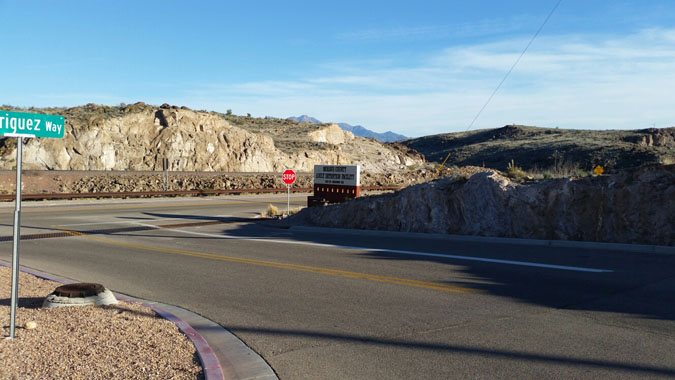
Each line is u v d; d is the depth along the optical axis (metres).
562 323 6.82
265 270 10.98
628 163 58.94
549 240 14.19
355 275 10.27
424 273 10.38
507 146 92.94
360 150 97.56
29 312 7.03
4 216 24.27
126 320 6.77
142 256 13.05
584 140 83.94
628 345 5.92
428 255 12.66
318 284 9.50
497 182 16.14
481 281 9.53
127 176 43.41
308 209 21.17
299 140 85.31
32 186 37.53
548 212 14.86
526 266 10.95
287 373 5.29
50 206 30.17
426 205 17.36
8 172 39.50
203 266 11.55
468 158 92.12
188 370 5.05
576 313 7.29
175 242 15.77
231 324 7.06
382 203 18.53
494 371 5.22
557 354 5.67
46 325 6.37
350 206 19.38
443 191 17.28
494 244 14.55
